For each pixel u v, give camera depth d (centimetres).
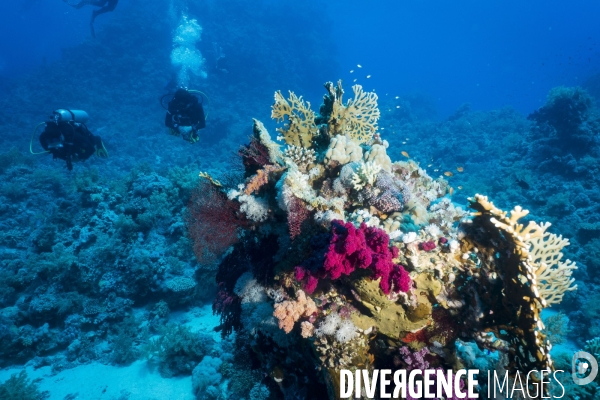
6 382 744
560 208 1283
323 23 5166
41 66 3681
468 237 315
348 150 485
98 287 953
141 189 1134
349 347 333
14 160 1828
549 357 270
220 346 816
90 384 764
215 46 3906
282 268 392
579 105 1573
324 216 359
